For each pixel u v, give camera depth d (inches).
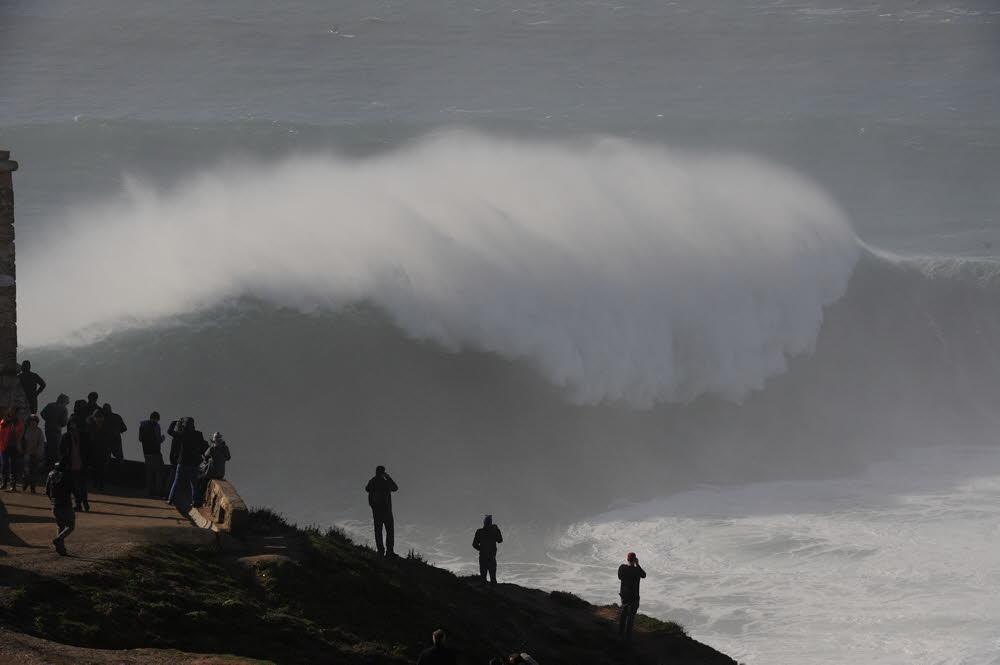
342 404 5403.5
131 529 2615.7
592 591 4084.6
